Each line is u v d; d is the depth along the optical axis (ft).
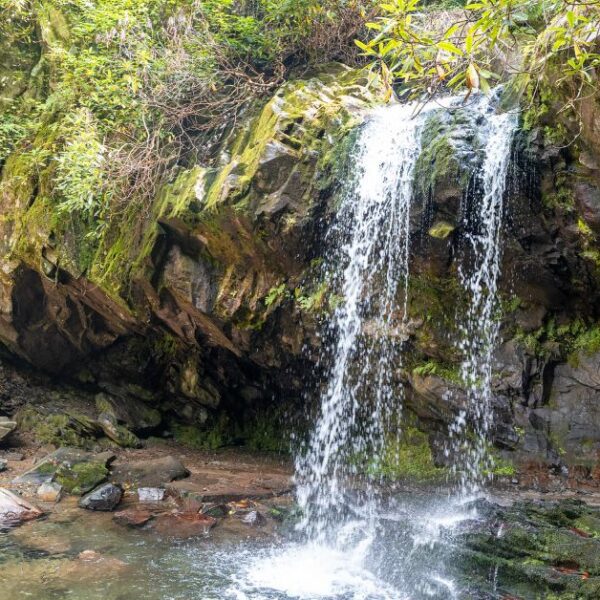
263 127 19.83
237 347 22.79
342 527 16.21
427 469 19.60
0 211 25.29
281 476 21.62
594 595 11.75
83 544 15.48
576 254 15.44
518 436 17.63
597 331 16.66
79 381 28.63
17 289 25.48
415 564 14.17
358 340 19.74
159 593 12.85
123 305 23.49
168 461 21.09
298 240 18.75
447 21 21.03
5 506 17.58
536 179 14.96
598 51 12.47
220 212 18.76
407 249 17.37
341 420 21.93
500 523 14.56
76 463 20.70
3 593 12.53
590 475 16.44
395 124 17.61
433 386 18.66
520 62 16.58
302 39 23.52
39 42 26.76
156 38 24.70
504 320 17.54
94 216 23.94
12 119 26.08
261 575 14.02
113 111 24.34
